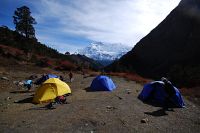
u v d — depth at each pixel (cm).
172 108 1788
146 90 2038
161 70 7012
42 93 1944
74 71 5662
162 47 8419
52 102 1747
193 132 1288
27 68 4881
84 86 2856
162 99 1912
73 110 1584
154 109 1712
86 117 1424
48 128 1232
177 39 8175
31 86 2669
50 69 5394
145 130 1266
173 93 1755
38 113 1525
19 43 7775
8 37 7856
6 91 2442
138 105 1800
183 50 7331
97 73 5522
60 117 1421
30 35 8731
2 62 4931
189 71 3994
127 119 1430
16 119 1390
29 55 6153
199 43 6981
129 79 4116
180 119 1510
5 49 5916
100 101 1894
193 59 6538
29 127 1243
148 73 7281
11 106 1752
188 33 7906
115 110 1611
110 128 1268
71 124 1300
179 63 6744
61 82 2122
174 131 1284
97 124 1317
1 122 1330
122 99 1997
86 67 6975
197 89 2817
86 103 1808
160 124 1380
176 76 4034
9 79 3272
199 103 2103
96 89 2539
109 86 2553
